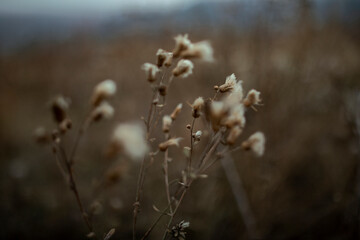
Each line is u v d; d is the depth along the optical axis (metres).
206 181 2.99
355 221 2.42
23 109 5.93
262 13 3.07
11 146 4.79
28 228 2.97
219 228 2.72
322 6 3.83
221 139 1.21
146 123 1.26
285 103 3.17
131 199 2.97
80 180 3.31
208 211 2.77
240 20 3.21
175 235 1.20
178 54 1.30
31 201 3.27
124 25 4.25
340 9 3.79
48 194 3.34
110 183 1.09
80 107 5.03
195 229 2.55
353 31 4.04
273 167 2.92
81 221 2.99
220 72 3.10
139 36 3.84
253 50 3.08
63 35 6.50
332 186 2.99
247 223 2.59
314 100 3.58
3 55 6.56
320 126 3.42
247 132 2.89
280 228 2.73
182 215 2.70
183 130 3.18
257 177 2.82
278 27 3.10
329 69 3.50
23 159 4.40
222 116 1.16
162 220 2.67
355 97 3.08
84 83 5.34
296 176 3.17
